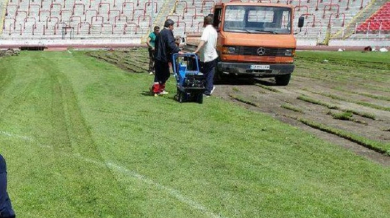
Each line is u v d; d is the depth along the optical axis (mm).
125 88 14211
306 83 16953
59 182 6203
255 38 15484
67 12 49969
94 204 5516
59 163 6957
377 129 9531
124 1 51281
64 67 21203
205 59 12875
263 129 9102
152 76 17562
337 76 19172
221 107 11305
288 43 15594
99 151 7562
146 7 50812
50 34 47250
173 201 5605
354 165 6977
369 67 22812
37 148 7727
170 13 50031
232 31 15695
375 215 5289
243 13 15820
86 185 6094
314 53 34094
